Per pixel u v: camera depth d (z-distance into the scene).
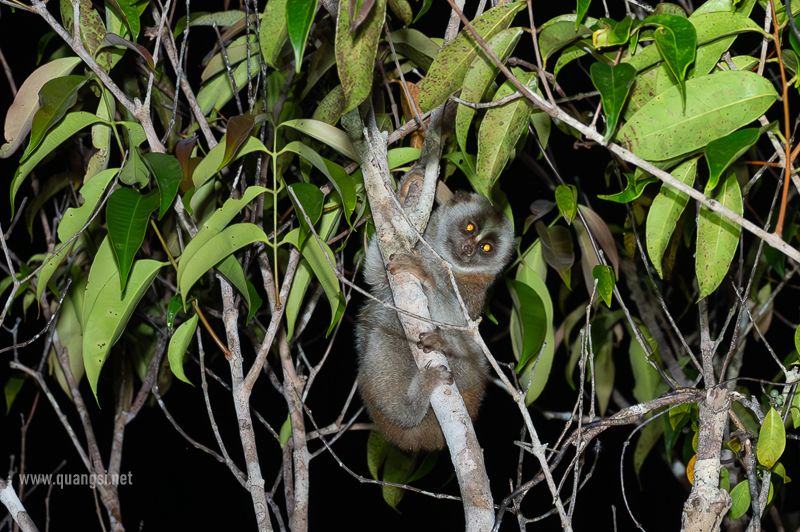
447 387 2.77
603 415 4.79
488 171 2.75
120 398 4.50
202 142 3.78
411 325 2.94
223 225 2.96
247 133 2.87
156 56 2.97
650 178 2.61
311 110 4.11
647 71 2.62
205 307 4.14
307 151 2.97
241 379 3.04
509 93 2.73
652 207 2.65
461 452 2.53
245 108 4.53
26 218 4.13
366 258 3.88
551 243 3.95
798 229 4.30
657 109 2.37
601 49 2.67
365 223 3.78
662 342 4.64
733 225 2.53
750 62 2.59
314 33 3.31
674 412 3.40
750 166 3.79
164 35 3.55
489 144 2.75
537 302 3.56
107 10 3.42
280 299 3.14
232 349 3.07
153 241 4.75
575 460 2.47
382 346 3.84
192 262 2.89
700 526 2.57
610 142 2.26
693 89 2.37
